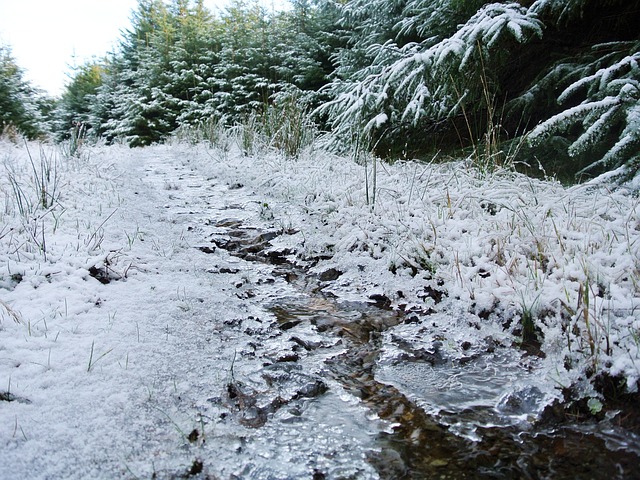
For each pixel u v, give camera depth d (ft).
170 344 6.95
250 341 7.42
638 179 11.03
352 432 5.38
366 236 11.34
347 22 31.68
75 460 4.54
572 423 5.51
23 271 8.40
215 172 20.86
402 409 5.84
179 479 4.49
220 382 6.19
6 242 9.48
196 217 14.39
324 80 40.01
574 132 16.24
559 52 17.34
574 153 12.34
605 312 6.90
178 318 7.82
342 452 5.04
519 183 12.73
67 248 9.70
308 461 4.87
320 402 5.98
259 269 10.83
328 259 11.29
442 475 4.73
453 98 18.10
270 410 5.72
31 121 41.37
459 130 21.26
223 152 24.48
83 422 5.07
